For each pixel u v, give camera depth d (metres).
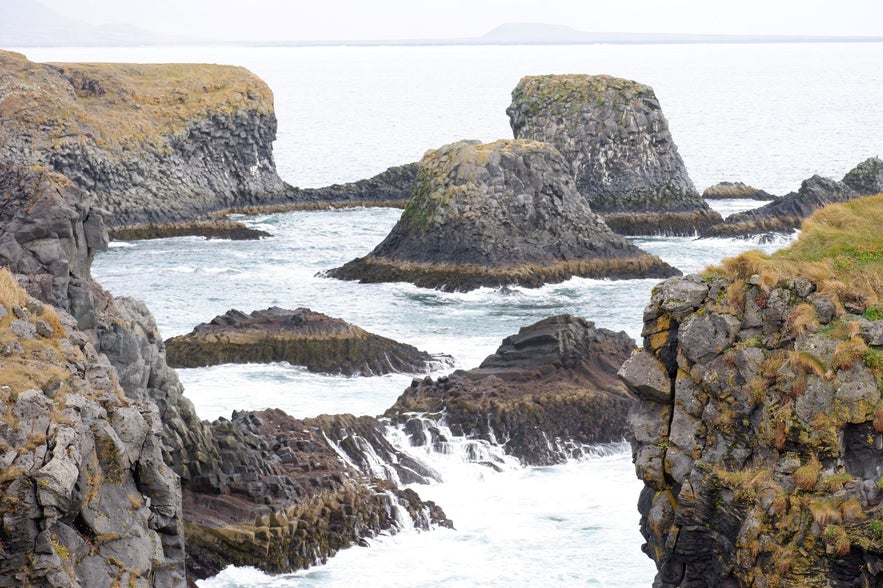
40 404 32.22
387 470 58.28
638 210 166.25
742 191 189.75
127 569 32.88
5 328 35.81
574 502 56.53
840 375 34.16
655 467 36.97
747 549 34.19
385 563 49.12
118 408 35.28
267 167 188.25
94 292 46.81
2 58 166.50
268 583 46.97
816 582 33.12
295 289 116.06
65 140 159.62
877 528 32.31
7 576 29.94
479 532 52.62
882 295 35.84
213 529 47.38
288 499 50.50
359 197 189.62
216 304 107.19
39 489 30.28
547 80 176.25
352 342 81.50
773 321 35.91
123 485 34.38
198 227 154.38
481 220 121.50
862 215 39.91
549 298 112.94
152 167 169.00
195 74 189.25
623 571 48.22
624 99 172.00
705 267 38.72
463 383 67.75
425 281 117.62
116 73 179.12
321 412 70.50
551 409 64.56
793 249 38.59
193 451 48.75
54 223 45.78
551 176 125.19
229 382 77.00
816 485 33.72
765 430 34.81
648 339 37.69
